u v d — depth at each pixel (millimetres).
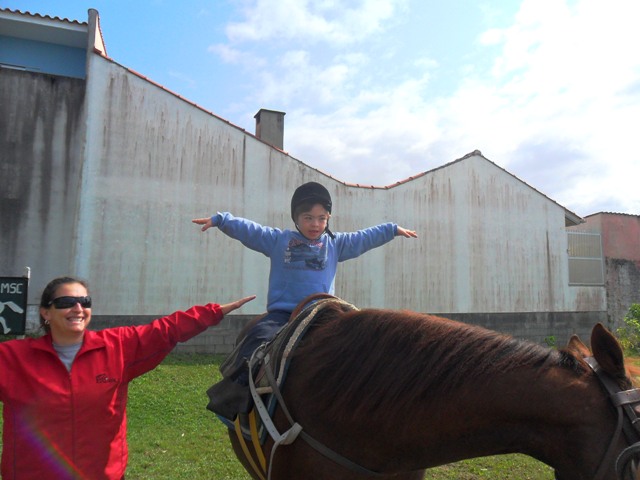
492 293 13508
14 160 10289
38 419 2002
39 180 10391
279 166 11555
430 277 12844
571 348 1692
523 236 14055
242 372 2225
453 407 1620
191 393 7414
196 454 5156
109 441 2117
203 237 10812
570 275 14781
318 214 2479
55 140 10531
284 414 1938
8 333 6906
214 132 11109
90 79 10359
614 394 1424
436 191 13141
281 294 2465
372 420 1735
